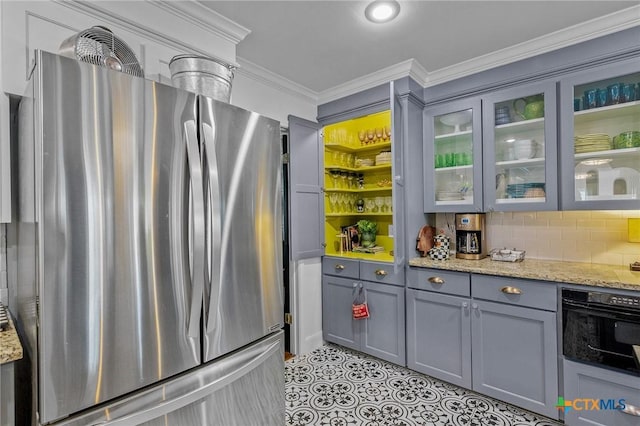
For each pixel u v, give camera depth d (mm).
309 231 2893
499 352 2070
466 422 1929
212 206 1280
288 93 2811
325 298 3074
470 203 2457
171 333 1173
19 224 1176
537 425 1896
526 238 2500
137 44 1547
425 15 1822
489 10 1782
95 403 1004
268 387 1583
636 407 1624
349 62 2412
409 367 2502
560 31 2004
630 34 1848
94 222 1004
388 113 3281
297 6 1731
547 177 2131
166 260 1161
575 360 1802
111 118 1043
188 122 1236
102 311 1018
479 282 2146
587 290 1752
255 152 1518
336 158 3318
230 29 1899
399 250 2375
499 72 2312
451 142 2625
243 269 1447
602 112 2020
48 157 923
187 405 1209
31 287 1004
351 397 2209
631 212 2121
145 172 1115
